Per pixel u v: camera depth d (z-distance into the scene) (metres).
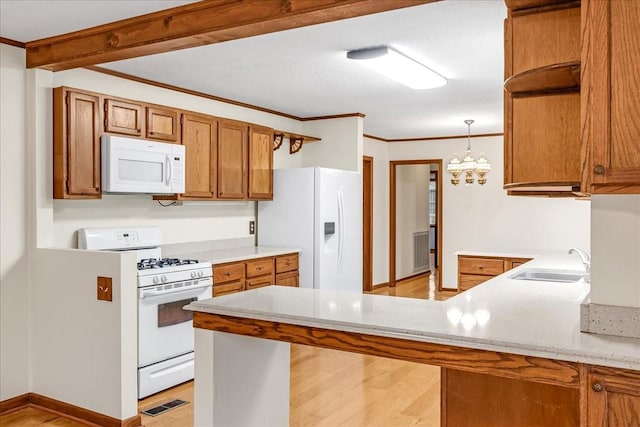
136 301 3.39
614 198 1.91
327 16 2.49
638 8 1.62
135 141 3.90
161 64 3.95
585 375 1.71
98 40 3.12
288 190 5.52
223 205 5.29
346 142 6.05
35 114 3.43
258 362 2.63
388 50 3.49
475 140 7.80
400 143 8.38
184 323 3.94
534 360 1.79
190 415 3.39
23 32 3.21
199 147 4.59
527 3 2.07
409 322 2.08
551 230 7.35
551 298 2.77
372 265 8.00
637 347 1.73
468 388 2.17
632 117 1.63
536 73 1.85
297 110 5.80
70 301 3.35
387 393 3.80
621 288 1.91
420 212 9.76
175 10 2.80
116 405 3.17
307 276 5.41
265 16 2.55
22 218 3.46
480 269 5.61
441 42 3.42
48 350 3.46
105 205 4.13
